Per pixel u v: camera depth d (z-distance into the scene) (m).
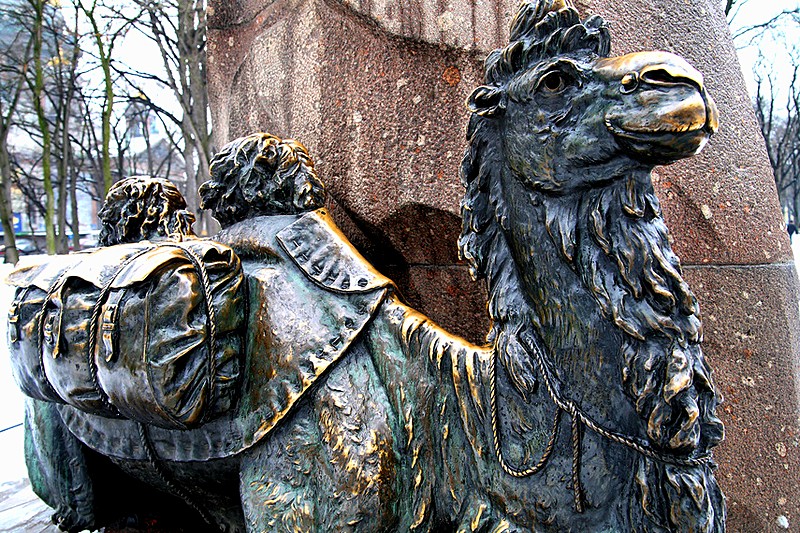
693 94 0.58
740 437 1.23
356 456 0.78
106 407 0.85
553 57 0.67
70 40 9.64
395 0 1.16
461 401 0.78
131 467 0.99
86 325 0.81
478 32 1.09
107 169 8.33
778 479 1.26
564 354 0.70
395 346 0.83
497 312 0.75
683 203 1.20
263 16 1.49
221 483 0.93
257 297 0.88
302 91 1.36
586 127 0.64
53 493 1.09
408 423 0.80
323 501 0.79
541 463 0.71
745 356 1.25
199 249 0.84
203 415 0.80
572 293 0.69
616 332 0.67
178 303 0.78
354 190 1.24
